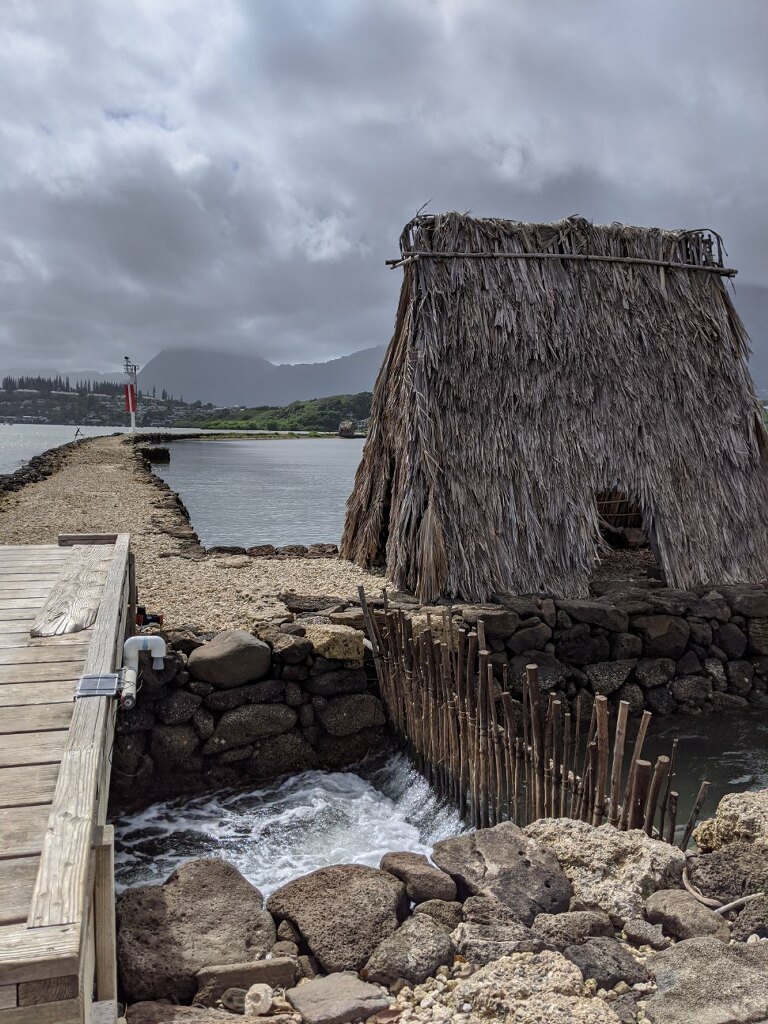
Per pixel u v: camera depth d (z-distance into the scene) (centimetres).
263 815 770
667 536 1177
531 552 1108
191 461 5634
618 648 1043
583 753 926
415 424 1104
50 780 370
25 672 505
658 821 770
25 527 1734
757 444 1274
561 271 1198
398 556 1123
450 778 755
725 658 1095
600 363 1187
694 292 1283
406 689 828
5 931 264
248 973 442
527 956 442
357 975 447
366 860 691
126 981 438
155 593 1106
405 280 1202
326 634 862
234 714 823
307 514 2683
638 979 425
